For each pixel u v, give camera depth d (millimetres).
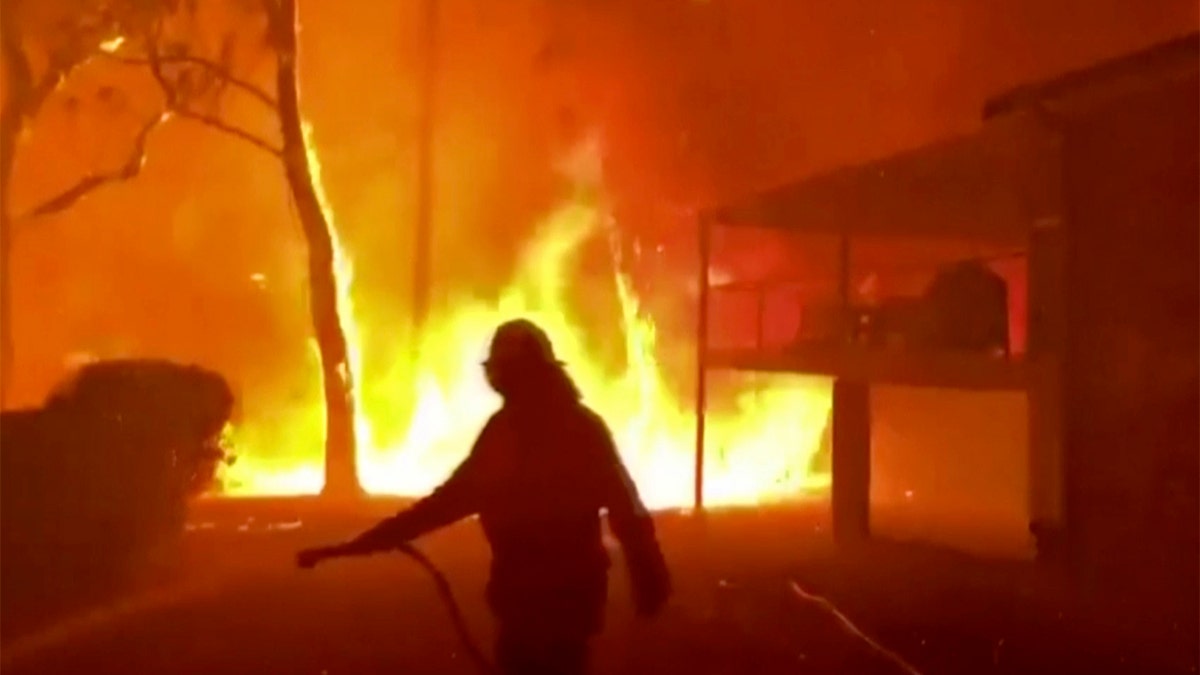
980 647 8812
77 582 9094
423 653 8805
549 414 5047
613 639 9141
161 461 9883
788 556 13031
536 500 4973
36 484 8859
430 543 13992
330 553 5129
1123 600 9680
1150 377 9578
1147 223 9688
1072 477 10297
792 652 8789
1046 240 10750
